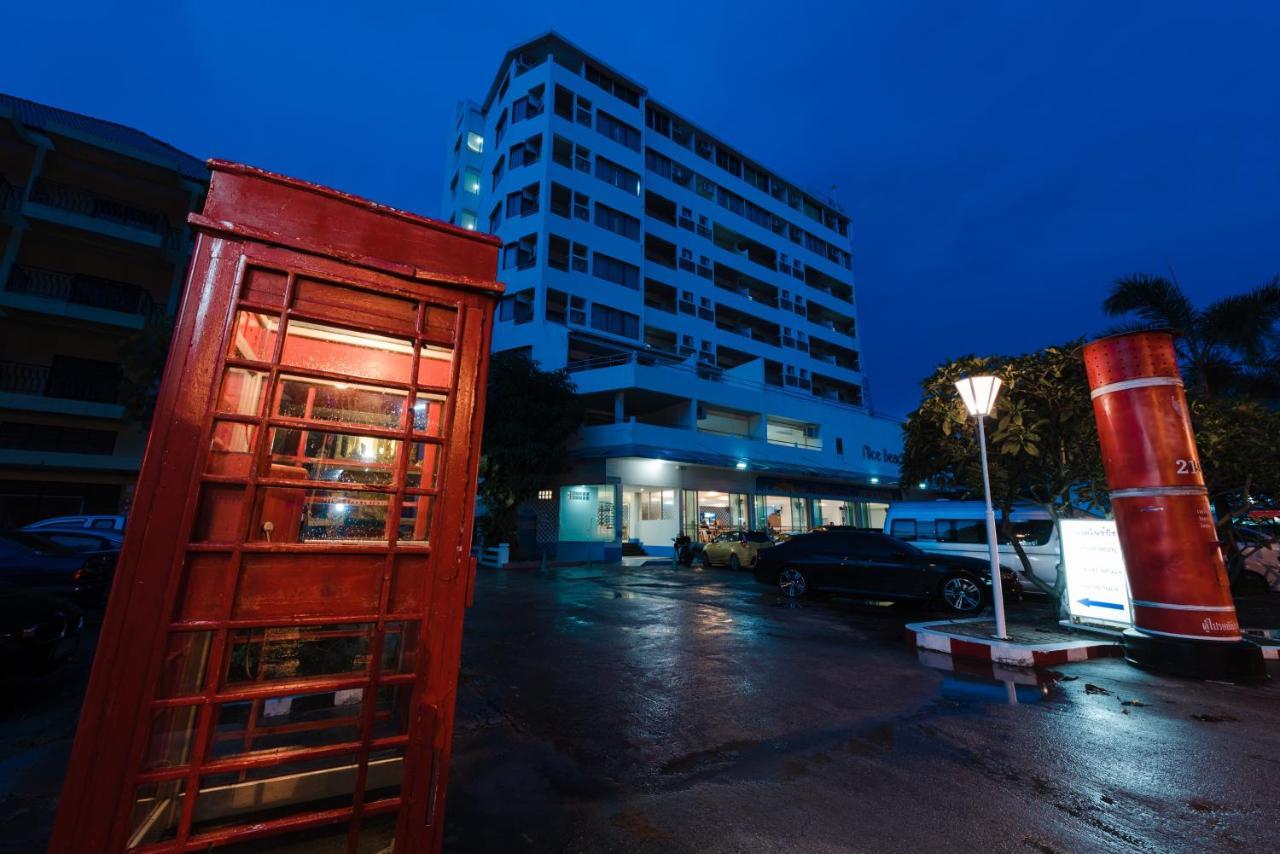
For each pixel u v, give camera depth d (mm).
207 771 1629
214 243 1816
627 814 2857
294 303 1880
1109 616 6980
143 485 1635
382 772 2051
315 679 1811
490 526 19688
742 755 3611
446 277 2098
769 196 37812
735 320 34469
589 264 26547
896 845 2602
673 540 21641
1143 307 15312
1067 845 2621
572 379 22297
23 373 17406
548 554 20203
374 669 1851
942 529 11852
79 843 1469
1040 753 3656
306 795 1959
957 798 3055
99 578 7859
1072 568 7434
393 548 1918
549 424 19500
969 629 7090
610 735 3932
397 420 2045
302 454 1926
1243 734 4000
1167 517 5828
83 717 1520
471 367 2129
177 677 1643
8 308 16906
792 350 36094
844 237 43094
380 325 2004
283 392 1918
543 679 5324
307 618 1768
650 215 31031
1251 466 9312
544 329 23828
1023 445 7281
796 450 26172
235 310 1786
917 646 6754
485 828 2699
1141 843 2643
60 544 7957
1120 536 6219
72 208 18562
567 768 3400
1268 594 11227
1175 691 5031
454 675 1946
